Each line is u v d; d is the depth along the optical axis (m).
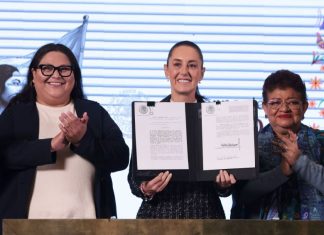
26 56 6.71
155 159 5.00
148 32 6.80
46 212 4.90
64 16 6.83
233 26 6.82
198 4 6.86
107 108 6.66
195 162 5.02
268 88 5.22
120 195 6.31
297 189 5.14
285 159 5.00
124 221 4.34
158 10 6.85
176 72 5.34
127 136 6.62
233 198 5.27
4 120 5.07
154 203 5.12
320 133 5.26
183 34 6.81
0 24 6.77
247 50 6.78
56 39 6.78
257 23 6.83
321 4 6.85
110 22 6.83
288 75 5.22
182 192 5.12
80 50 6.76
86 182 5.02
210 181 5.14
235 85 6.71
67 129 4.89
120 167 5.12
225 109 5.04
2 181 4.98
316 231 4.34
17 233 4.32
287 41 6.80
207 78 6.70
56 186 4.95
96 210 5.01
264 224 4.34
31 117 5.08
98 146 5.00
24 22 6.79
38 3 6.84
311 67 6.76
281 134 5.18
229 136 5.02
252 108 5.03
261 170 5.25
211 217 5.11
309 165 4.96
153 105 5.04
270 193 5.15
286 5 6.86
